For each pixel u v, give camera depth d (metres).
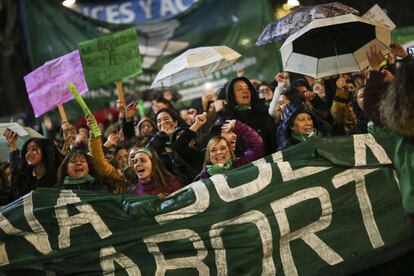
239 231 5.51
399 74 4.50
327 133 6.25
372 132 5.83
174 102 11.41
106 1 11.93
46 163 6.61
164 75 8.51
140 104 11.32
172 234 5.53
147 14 11.79
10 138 7.02
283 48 6.80
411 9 14.27
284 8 11.34
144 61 11.82
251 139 6.36
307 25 6.33
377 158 5.51
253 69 11.23
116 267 5.57
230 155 6.06
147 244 5.55
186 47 11.70
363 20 6.31
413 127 4.46
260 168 5.57
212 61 8.34
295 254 5.50
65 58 8.04
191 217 5.53
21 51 18.31
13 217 5.59
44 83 8.18
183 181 6.52
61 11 12.02
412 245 5.48
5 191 6.97
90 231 5.57
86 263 5.58
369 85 5.52
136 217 5.54
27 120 13.16
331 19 6.30
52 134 11.01
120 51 8.99
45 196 5.60
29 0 12.05
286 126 6.12
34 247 5.59
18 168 6.73
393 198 5.50
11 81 18.20
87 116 6.14
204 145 7.00
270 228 5.50
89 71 9.12
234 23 11.38
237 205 5.52
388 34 6.61
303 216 5.52
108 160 6.88
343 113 6.59
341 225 5.52
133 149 6.91
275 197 5.54
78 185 6.23
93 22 11.95
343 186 5.52
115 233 5.55
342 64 6.70
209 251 5.54
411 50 6.85
